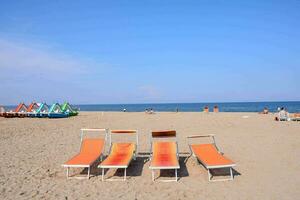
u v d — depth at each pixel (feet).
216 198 17.66
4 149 32.65
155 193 18.62
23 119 76.07
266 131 47.03
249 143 35.81
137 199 17.56
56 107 89.86
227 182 20.75
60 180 21.44
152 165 21.33
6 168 24.50
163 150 25.44
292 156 28.25
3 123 63.41
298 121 65.77
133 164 26.18
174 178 21.93
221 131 47.93
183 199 17.54
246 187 19.58
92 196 18.08
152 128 53.67
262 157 28.12
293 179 21.07
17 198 17.70
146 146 35.45
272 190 18.86
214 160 22.17
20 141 38.24
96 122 66.90
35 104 92.07
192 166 25.29
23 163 26.27
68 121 69.87
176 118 78.28
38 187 19.79
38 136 42.88
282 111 68.28
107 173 23.27
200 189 19.35
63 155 29.76
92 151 25.49
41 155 29.68
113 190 19.22
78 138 41.34
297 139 38.19
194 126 56.18
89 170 22.98
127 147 26.73
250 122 63.46
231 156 28.78
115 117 85.56
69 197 17.90
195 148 25.59
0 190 19.08
